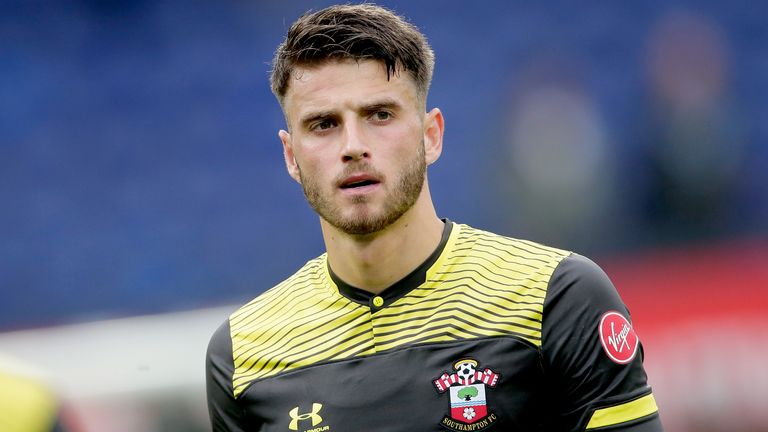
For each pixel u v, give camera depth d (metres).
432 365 10.48
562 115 44.25
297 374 11.03
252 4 53.28
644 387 10.53
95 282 44.53
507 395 10.28
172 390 19.47
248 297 43.84
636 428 10.30
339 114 10.48
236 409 11.52
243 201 48.12
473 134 47.53
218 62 51.78
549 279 10.70
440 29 53.69
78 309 43.59
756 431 26.75
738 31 52.69
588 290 10.63
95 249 46.00
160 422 19.11
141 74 51.22
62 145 48.78
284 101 10.99
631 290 37.34
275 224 47.06
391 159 10.50
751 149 49.78
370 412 10.54
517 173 44.56
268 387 11.16
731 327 28.36
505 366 10.34
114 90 50.69
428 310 10.85
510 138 45.09
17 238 45.97
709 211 42.41
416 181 10.69
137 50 51.72
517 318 10.52
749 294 32.84
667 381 27.70
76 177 48.12
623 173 43.56
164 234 46.59
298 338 11.23
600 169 43.50
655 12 53.38
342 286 11.22
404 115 10.60
